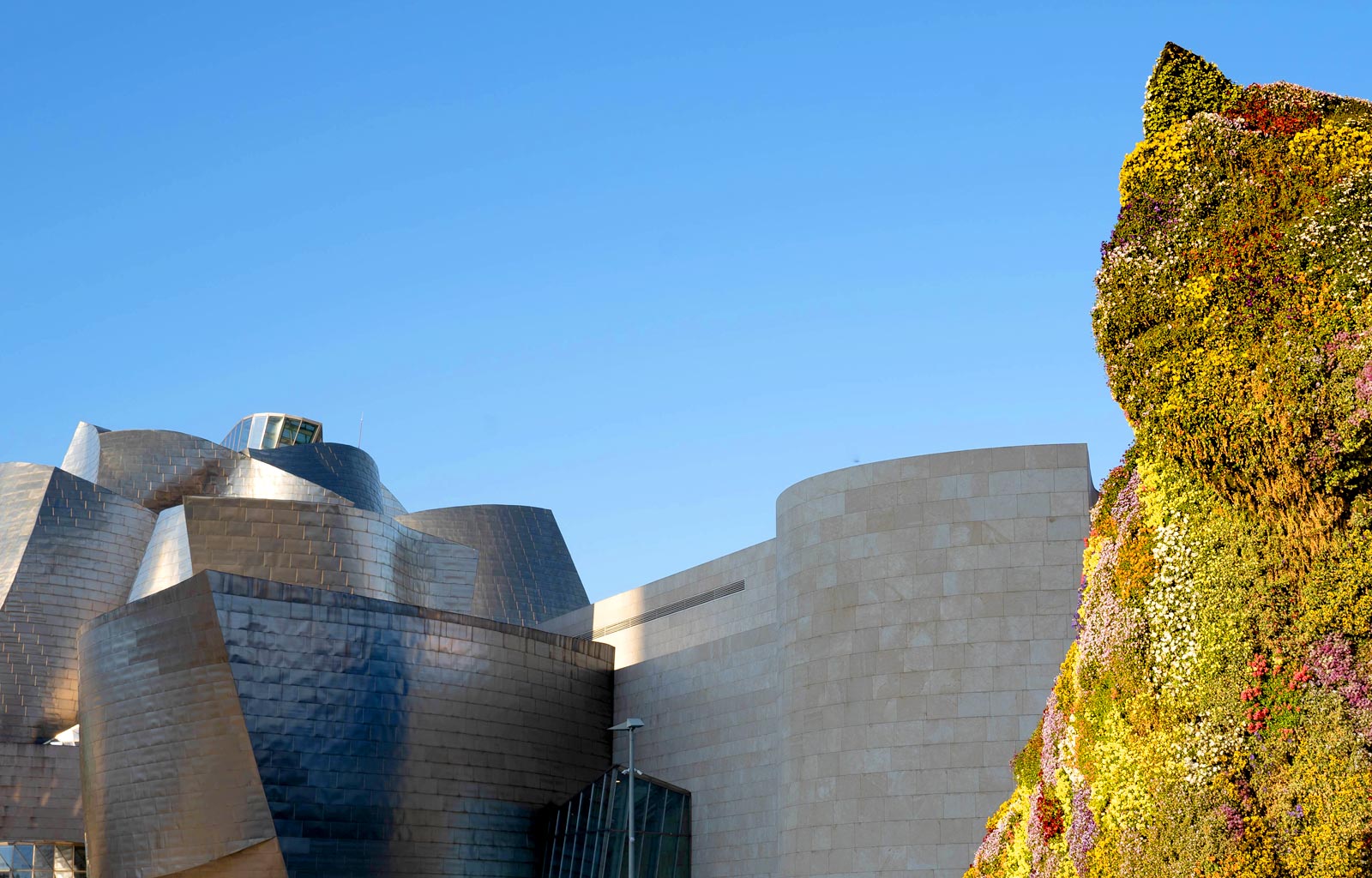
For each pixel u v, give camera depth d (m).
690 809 46.00
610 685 51.44
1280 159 15.48
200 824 41.72
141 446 68.69
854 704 36.66
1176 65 16.91
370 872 42.12
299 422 84.69
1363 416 13.47
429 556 60.69
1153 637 15.34
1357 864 12.76
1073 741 17.00
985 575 35.81
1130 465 18.03
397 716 43.97
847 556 38.00
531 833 46.69
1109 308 16.27
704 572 48.00
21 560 59.97
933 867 34.25
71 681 59.47
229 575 41.91
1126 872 14.86
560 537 82.19
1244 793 13.87
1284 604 14.12
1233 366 14.62
